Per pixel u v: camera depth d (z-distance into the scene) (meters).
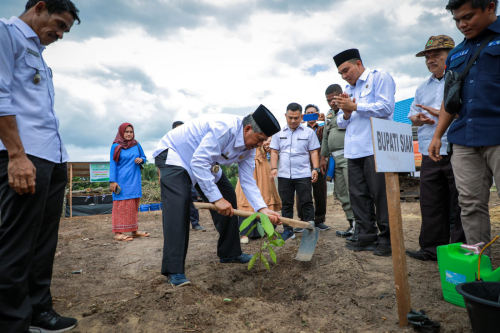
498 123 2.13
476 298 1.56
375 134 1.83
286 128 4.76
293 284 2.95
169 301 2.30
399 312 1.96
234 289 2.90
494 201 7.06
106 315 2.16
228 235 3.40
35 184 1.76
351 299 2.40
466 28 2.22
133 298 2.38
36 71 1.82
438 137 2.57
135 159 4.99
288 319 2.10
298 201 4.79
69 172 8.81
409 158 2.14
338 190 4.75
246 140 2.78
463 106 2.31
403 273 1.93
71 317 2.20
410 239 4.33
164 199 2.81
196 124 2.89
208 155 2.69
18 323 1.71
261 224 2.71
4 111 1.60
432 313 2.12
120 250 4.28
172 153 2.88
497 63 2.14
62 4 1.82
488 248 2.37
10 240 1.71
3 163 1.72
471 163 2.33
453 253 2.26
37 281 2.02
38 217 1.81
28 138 1.79
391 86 3.47
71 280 3.06
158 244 4.57
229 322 2.05
